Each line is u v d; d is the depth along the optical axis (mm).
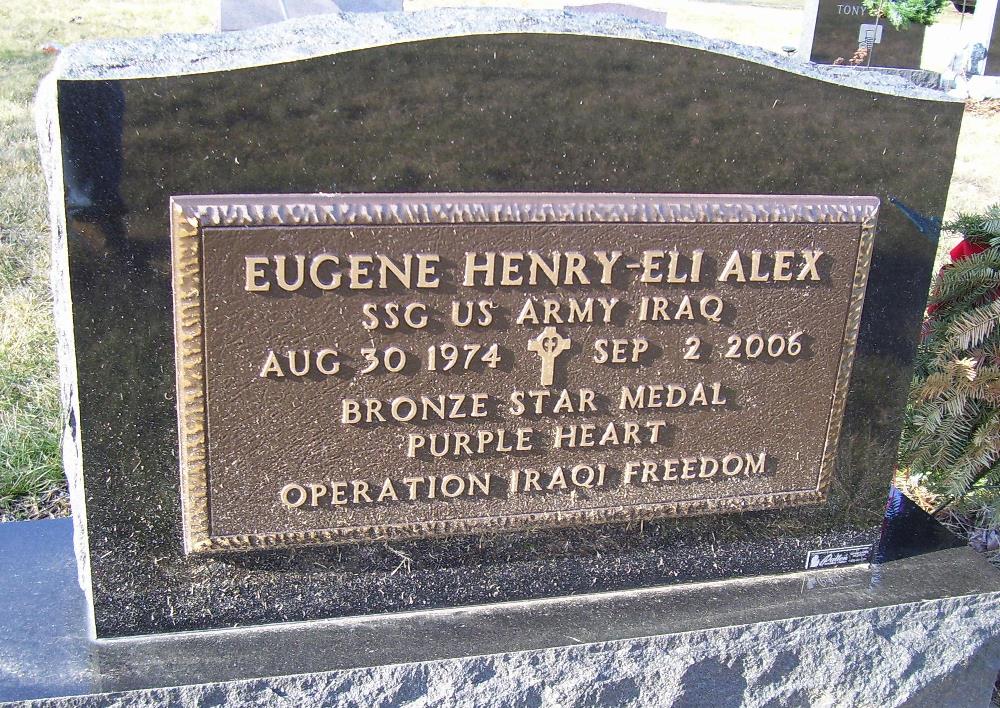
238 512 1178
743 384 1252
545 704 1225
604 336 1201
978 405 1527
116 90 1063
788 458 1293
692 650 1253
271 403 1152
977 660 1343
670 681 1251
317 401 1161
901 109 1216
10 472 1683
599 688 1232
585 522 1262
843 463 1330
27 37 4852
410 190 1137
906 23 4496
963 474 1537
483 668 1204
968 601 1324
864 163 1226
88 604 1237
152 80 1066
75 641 1197
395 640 1218
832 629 1289
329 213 1109
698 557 1322
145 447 1161
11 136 3365
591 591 1303
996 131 4160
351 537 1209
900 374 1315
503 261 1154
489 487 1228
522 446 1222
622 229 1169
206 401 1139
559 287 1174
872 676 1311
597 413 1228
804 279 1228
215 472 1161
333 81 1096
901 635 1312
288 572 1221
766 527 1330
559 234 1157
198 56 1095
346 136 1110
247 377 1140
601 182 1173
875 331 1293
